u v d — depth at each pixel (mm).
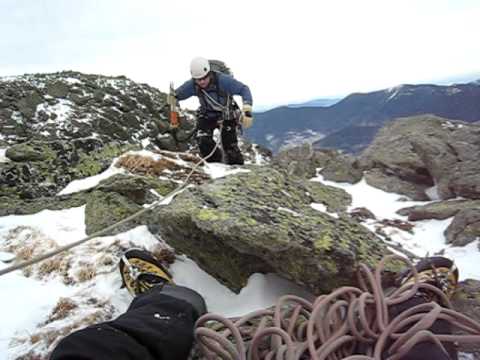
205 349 2113
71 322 2678
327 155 7121
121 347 1709
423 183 5402
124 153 5645
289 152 7527
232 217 2830
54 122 8578
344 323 2227
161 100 11023
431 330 2193
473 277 3223
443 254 3670
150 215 3574
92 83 10344
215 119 5516
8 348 2580
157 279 2852
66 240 3693
